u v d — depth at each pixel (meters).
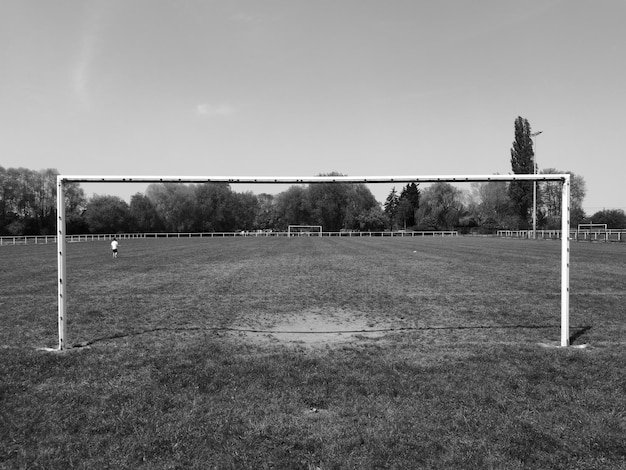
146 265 23.94
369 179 8.12
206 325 9.84
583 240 50.78
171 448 4.21
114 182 8.18
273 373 6.26
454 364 6.70
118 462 4.00
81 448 4.25
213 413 4.94
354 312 11.23
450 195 98.62
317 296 13.66
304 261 25.81
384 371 6.35
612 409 4.99
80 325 9.84
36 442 4.38
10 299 13.23
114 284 16.45
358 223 104.12
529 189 74.31
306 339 8.57
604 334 8.65
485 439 4.32
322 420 4.77
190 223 99.81
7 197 84.69
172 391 5.62
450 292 14.10
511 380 5.89
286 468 3.87
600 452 4.12
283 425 4.63
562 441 4.30
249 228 111.38
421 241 55.22
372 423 4.67
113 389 5.73
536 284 15.52
